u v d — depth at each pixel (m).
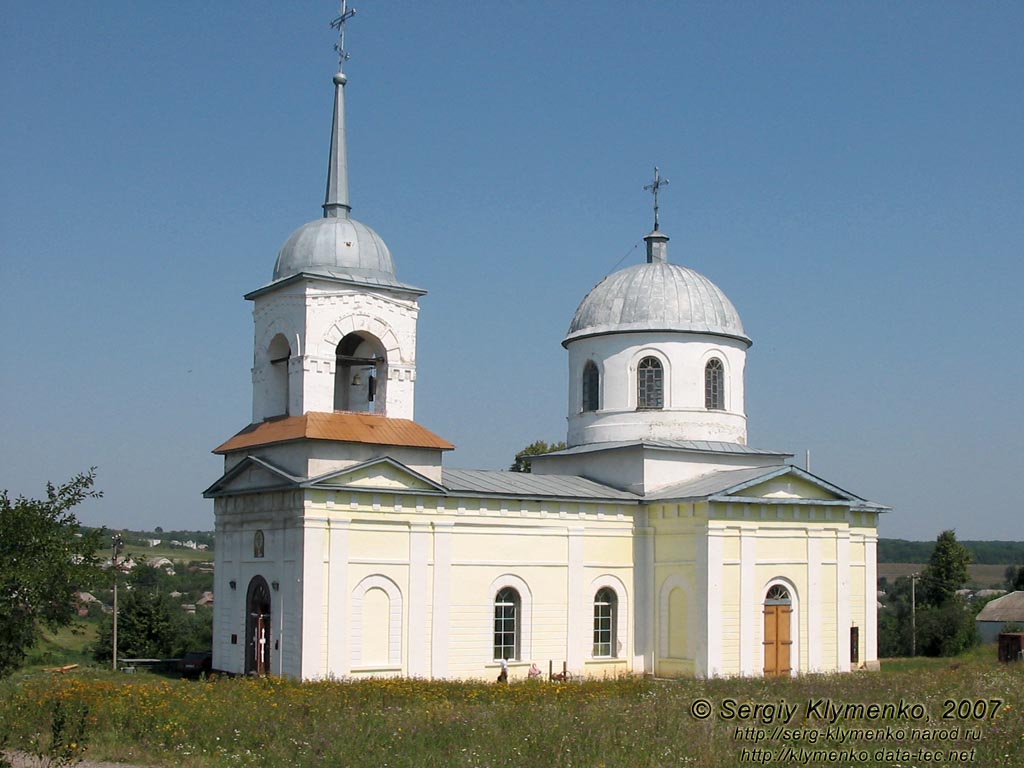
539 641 45.09
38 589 23.67
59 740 25.31
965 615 76.81
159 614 70.31
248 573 43.25
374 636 41.19
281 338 44.56
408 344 44.19
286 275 43.78
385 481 41.72
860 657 52.38
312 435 40.31
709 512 45.44
